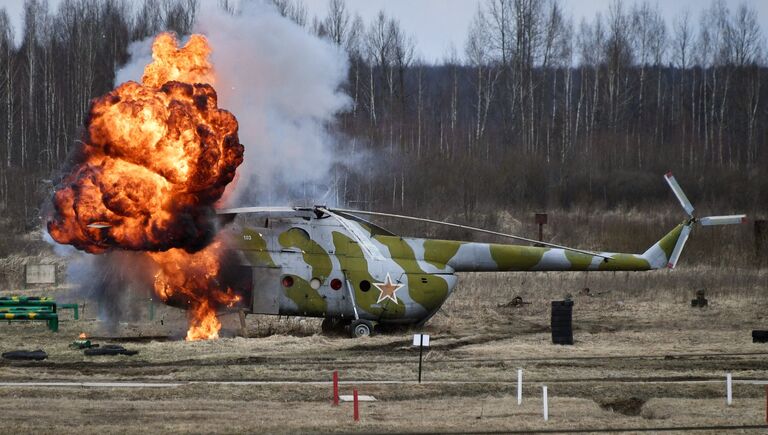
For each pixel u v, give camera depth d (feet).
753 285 255.91
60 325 183.11
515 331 181.16
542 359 143.74
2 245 307.37
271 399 112.47
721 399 115.75
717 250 320.50
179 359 139.95
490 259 178.81
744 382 125.70
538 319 200.85
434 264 175.42
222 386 117.91
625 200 412.98
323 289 167.43
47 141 402.72
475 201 393.91
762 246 309.83
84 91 408.67
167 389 115.75
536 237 350.23
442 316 201.26
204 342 155.84
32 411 103.45
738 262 304.50
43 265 273.75
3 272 280.10
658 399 114.73
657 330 182.29
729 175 426.51
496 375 129.39
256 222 170.71
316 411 106.01
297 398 113.19
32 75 419.95
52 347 150.71
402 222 354.74
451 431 97.09
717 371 134.21
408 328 177.99
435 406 109.60
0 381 121.19
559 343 160.56
